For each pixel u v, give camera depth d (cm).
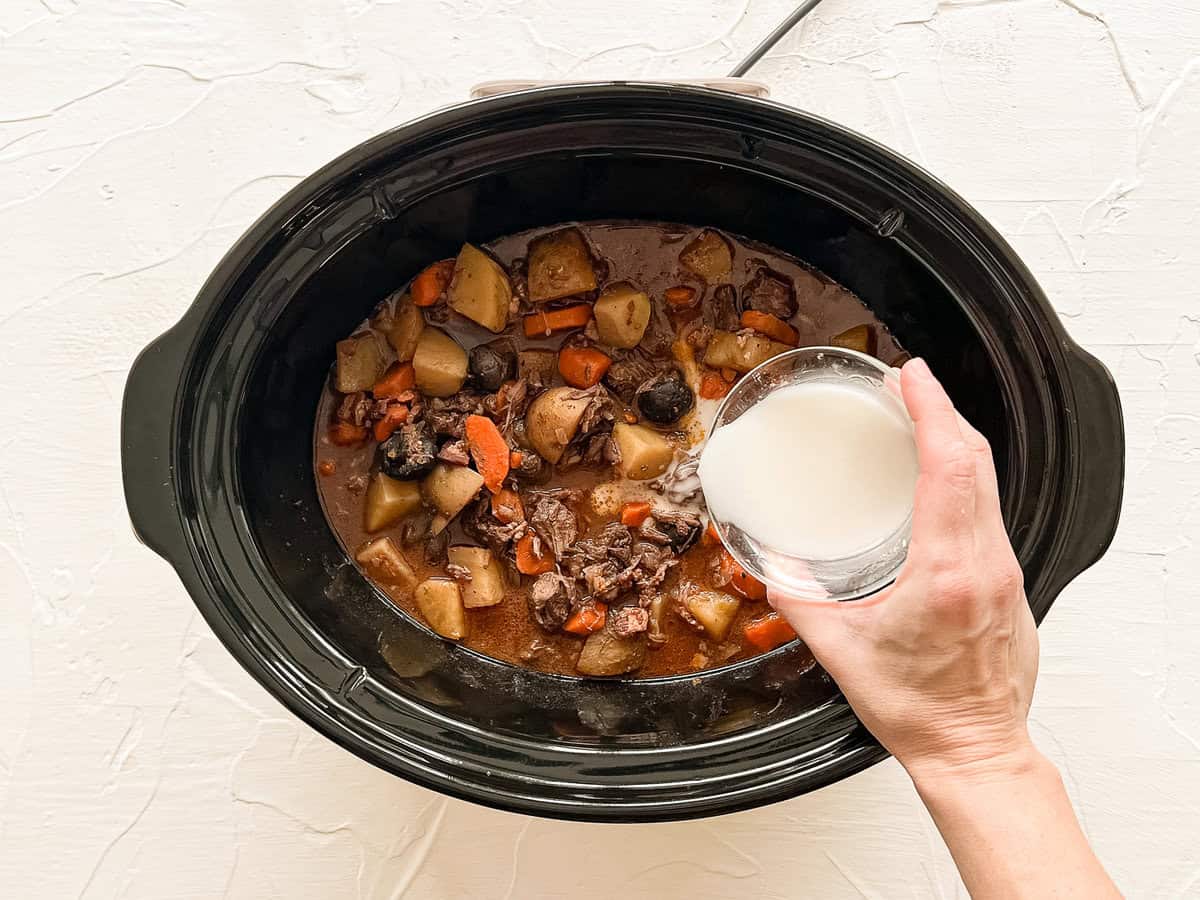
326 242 43
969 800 36
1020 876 34
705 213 47
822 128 41
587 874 50
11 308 50
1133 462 50
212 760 50
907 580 36
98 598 50
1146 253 50
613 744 44
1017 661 37
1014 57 51
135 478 40
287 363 45
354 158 40
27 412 50
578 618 48
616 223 48
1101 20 51
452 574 49
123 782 50
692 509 48
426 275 48
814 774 42
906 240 43
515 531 48
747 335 48
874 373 42
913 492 40
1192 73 50
